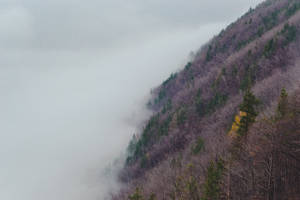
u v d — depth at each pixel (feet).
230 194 85.40
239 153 91.66
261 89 258.57
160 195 163.63
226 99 326.65
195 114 361.92
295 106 78.13
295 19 450.30
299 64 265.34
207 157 154.20
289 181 69.51
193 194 107.76
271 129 73.77
